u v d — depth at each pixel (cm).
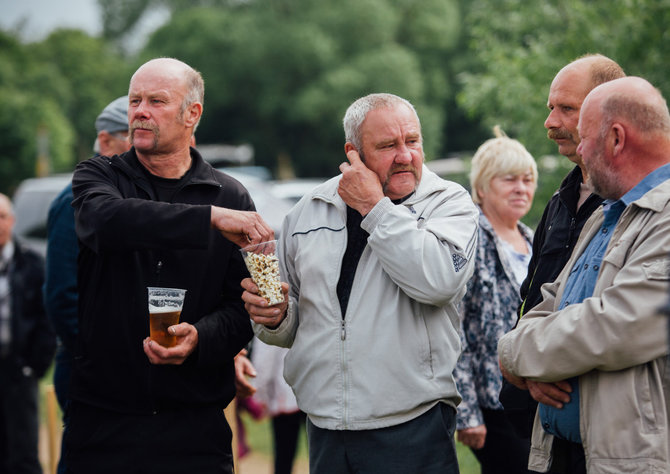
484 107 1170
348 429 423
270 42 5541
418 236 412
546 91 1069
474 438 543
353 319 427
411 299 429
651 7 1086
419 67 5550
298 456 1003
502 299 561
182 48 5797
